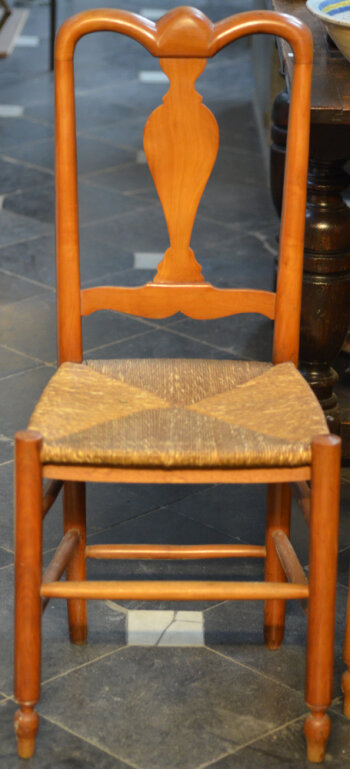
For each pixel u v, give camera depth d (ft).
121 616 6.27
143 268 11.24
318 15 6.42
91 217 12.57
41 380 9.01
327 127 6.41
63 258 5.57
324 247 7.02
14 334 9.80
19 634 4.94
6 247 11.70
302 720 5.47
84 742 5.30
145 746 5.28
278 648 5.99
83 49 20.29
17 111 16.38
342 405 8.01
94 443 4.75
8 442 8.07
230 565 6.76
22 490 4.73
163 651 5.96
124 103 16.99
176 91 5.38
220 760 5.20
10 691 5.64
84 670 5.80
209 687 5.68
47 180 13.69
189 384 5.51
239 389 5.44
